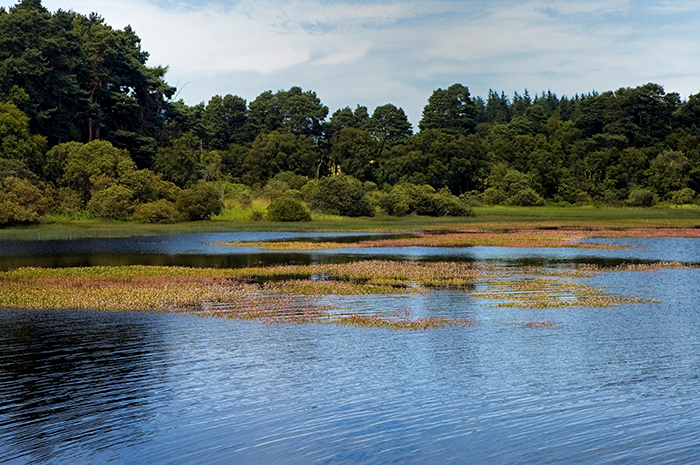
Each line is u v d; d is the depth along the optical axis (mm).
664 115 152375
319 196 93875
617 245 52062
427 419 12398
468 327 20422
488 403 13242
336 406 13094
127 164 79438
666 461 10648
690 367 15820
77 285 29078
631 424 12148
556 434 11719
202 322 21172
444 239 58531
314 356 16797
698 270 35438
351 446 11234
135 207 76312
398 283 30250
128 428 12008
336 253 45406
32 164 75750
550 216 103312
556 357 16734
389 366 15859
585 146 152125
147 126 101688
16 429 11961
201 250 47219
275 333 19484
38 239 56781
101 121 94062
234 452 11039
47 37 82625
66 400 13461
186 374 15234
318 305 24297
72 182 78562
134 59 97500
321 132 155250
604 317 22094
